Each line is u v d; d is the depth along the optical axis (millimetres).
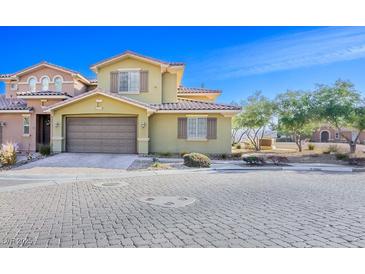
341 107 21922
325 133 61562
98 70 22234
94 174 13227
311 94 24641
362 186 10641
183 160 17688
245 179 12180
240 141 37125
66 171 14008
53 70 24016
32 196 8953
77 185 10891
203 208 7398
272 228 5809
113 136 20281
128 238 5297
